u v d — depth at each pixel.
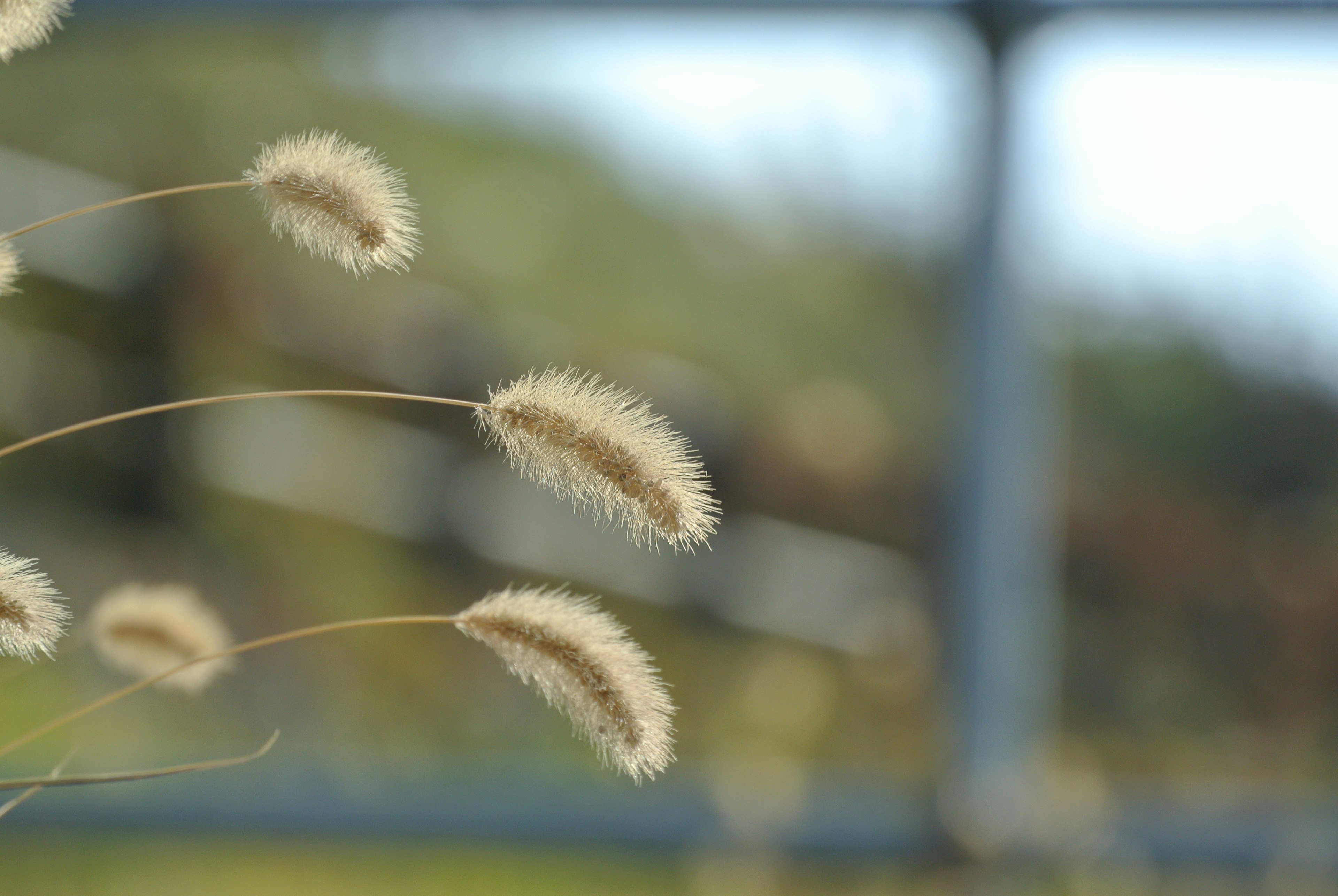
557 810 1.83
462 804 1.82
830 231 2.12
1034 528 1.91
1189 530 2.02
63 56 2.10
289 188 0.85
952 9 1.85
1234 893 1.84
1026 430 1.89
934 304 2.05
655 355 2.31
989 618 1.85
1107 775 1.93
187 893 1.77
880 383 2.13
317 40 2.03
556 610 0.87
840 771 1.97
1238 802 1.90
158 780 1.79
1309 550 2.00
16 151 2.33
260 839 1.78
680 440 0.85
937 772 1.87
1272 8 1.80
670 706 0.86
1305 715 1.96
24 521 2.28
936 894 1.81
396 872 1.84
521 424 0.85
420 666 2.16
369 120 2.31
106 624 0.94
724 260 2.25
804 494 2.19
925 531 2.04
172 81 2.19
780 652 2.17
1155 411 2.01
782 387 2.21
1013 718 1.85
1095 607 2.00
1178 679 1.98
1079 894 1.81
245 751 1.90
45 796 1.72
